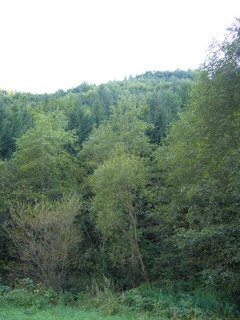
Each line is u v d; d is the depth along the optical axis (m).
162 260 14.41
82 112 32.00
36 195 17.14
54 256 14.24
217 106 10.38
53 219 14.07
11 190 17.95
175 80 66.25
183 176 11.55
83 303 10.63
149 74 89.81
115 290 14.23
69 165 20.27
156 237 15.90
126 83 65.56
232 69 10.24
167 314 9.17
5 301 10.05
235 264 10.83
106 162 14.85
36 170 18.92
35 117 22.42
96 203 14.69
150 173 15.39
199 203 11.09
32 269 14.29
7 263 17.14
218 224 10.26
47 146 19.11
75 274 16.86
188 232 10.15
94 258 16.23
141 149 18.94
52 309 9.48
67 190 18.20
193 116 12.29
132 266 14.80
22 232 14.52
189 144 11.50
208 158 10.35
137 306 9.78
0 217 17.12
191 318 8.68
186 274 13.84
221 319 8.99
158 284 13.97
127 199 14.41
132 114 19.69
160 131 26.20
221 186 10.02
